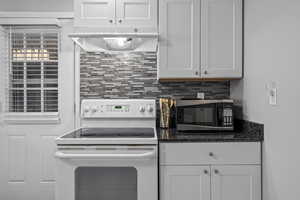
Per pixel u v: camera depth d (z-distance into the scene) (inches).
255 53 77.4
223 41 87.0
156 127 98.8
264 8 71.5
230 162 73.9
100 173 80.1
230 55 87.1
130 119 95.4
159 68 86.4
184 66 86.7
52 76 102.0
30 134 101.4
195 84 100.8
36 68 101.6
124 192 80.7
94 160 71.5
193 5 86.4
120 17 85.2
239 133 82.7
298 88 56.5
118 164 71.6
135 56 100.3
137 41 82.7
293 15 58.0
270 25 68.2
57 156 69.9
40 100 101.6
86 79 100.0
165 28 86.2
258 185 74.2
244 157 74.0
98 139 71.6
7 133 101.1
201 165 73.7
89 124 95.3
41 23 99.7
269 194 69.7
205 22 86.6
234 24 87.0
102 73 100.1
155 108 94.7
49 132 101.6
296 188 57.6
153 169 71.8
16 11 99.7
